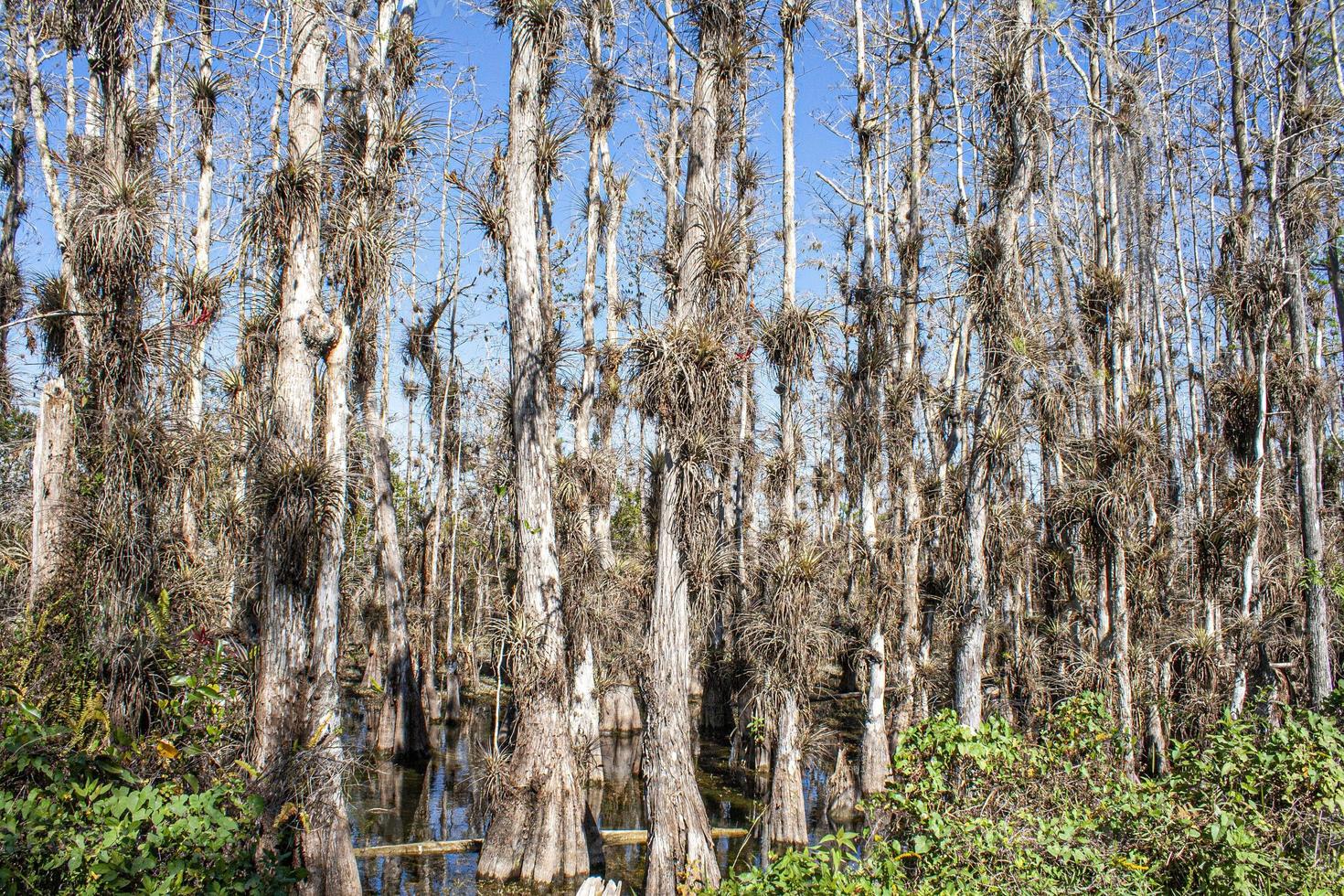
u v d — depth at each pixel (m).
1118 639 11.12
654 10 10.64
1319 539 12.36
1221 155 17.84
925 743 7.15
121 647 7.75
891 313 15.66
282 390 9.13
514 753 11.19
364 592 22.77
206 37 12.19
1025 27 11.34
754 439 15.85
